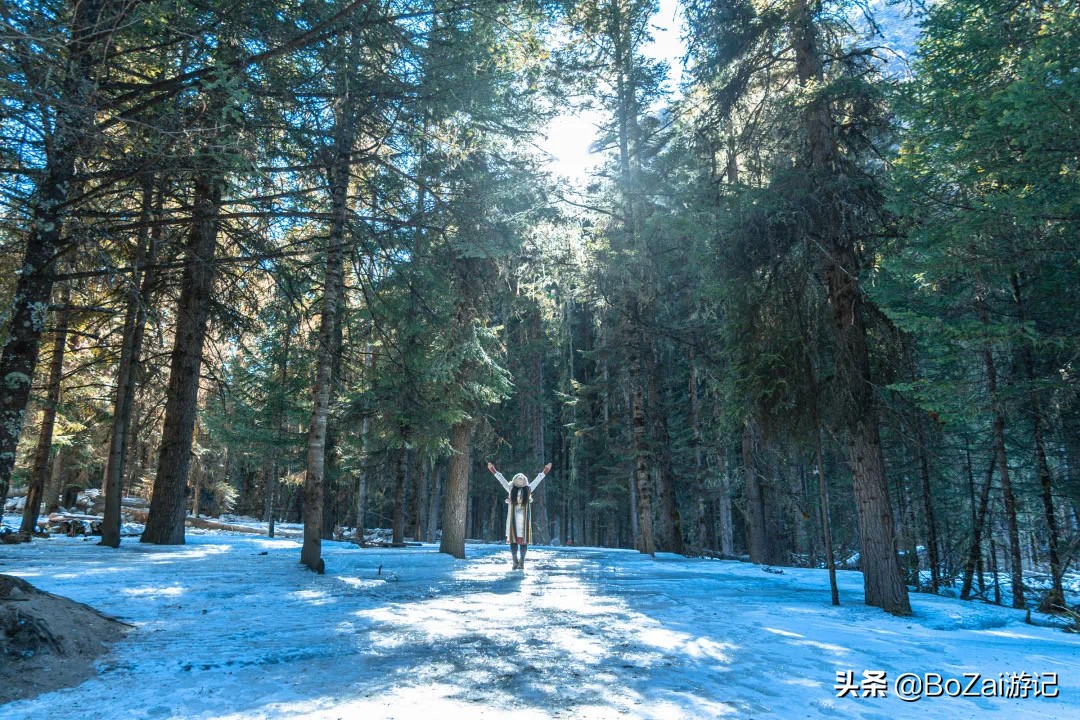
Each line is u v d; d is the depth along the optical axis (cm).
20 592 452
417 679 380
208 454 3097
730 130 1383
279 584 794
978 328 792
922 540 2019
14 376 723
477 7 970
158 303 1373
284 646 459
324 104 1009
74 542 1445
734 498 2970
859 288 986
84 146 702
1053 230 808
